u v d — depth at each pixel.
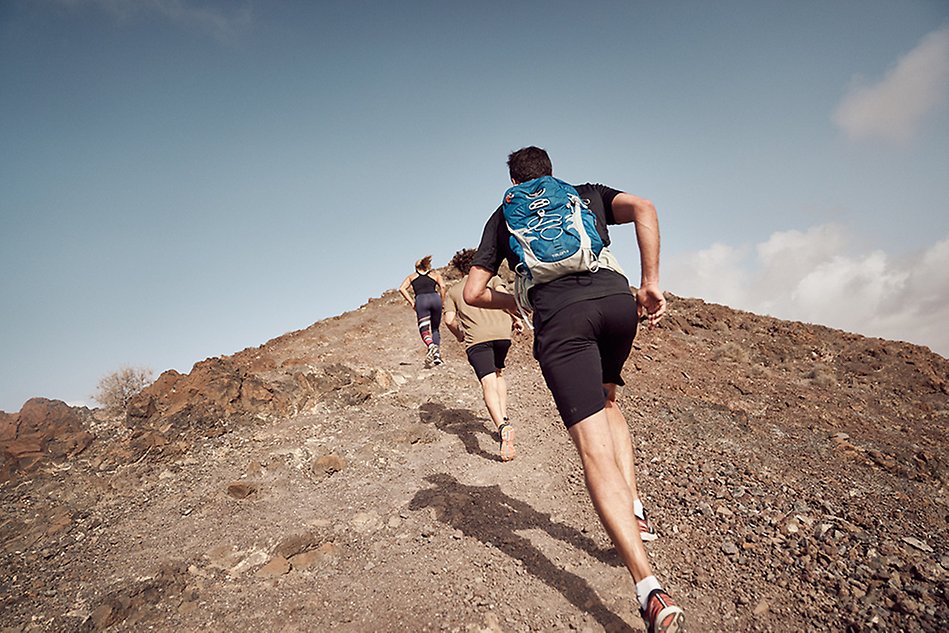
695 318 10.89
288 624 2.88
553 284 2.67
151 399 5.50
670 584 3.08
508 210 2.82
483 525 3.83
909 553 3.30
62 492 4.42
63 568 3.46
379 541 3.67
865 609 2.78
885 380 8.71
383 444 5.30
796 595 2.93
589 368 2.62
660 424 5.64
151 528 3.91
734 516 3.78
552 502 4.17
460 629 2.79
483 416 6.20
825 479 4.53
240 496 4.32
